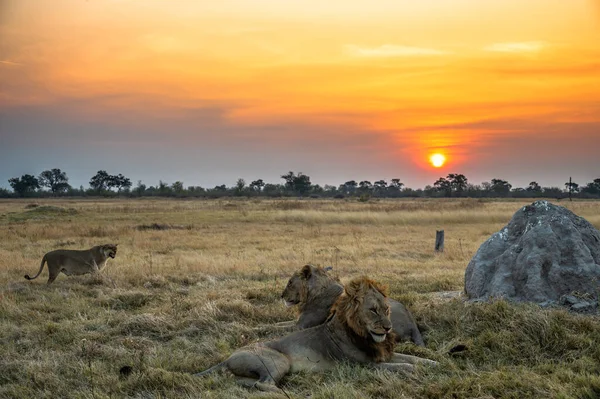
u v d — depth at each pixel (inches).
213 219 1505.9
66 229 1101.7
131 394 254.5
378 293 277.4
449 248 804.0
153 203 3021.7
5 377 275.6
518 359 279.4
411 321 324.2
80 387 260.5
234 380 260.4
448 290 461.1
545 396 227.8
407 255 731.4
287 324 355.3
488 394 232.1
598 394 230.5
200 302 408.2
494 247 400.2
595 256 380.2
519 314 314.3
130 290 471.5
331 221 1409.9
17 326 363.6
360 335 277.1
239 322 367.9
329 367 275.7
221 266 596.7
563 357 277.0
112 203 3088.1
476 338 303.1
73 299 441.1
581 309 332.5
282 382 263.9
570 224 379.6
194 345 319.6
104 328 357.7
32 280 547.8
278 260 658.8
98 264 553.0
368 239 948.6
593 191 6353.3
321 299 342.3
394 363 279.1
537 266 361.4
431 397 236.5
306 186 6067.9
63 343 330.0
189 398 241.8
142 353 295.4
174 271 568.7
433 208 1871.3
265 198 4419.3
